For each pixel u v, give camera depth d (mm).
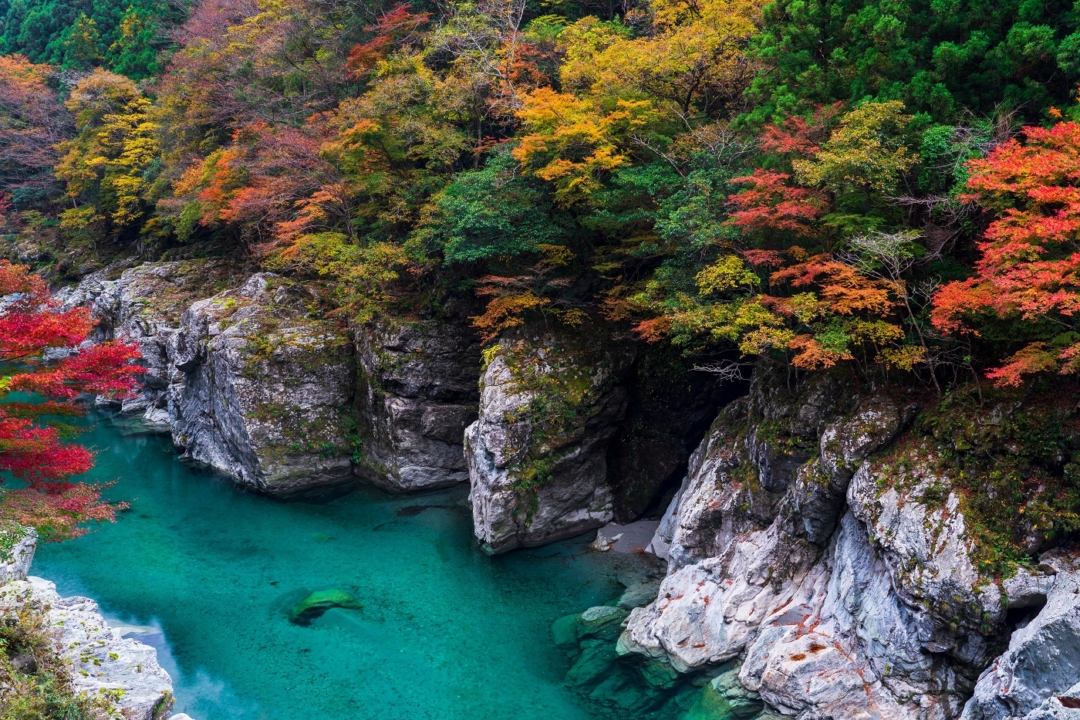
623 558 21672
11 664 10859
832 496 15461
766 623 15664
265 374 28484
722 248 18016
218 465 31219
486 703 15883
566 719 15242
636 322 22922
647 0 28766
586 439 23344
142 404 39719
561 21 31734
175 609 20281
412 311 28906
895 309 15930
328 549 23641
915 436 14539
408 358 27625
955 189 13586
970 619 12359
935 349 14859
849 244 15500
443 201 23625
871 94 16344
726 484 18594
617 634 18000
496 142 28000
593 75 23438
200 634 19016
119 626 19422
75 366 15914
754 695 14906
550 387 22906
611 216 20469
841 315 16047
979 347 14664
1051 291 11570
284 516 26469
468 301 28141
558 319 24062
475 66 27625
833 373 16625
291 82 38594
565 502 23266
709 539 18359
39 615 12453
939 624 12734
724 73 21359
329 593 20766
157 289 40438
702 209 17547
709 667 16031
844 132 14844
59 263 52875
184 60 44844
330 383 29297
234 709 15945
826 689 13570
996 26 15258
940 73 15367
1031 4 14539
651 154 21875
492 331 26281
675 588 17750
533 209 23031
